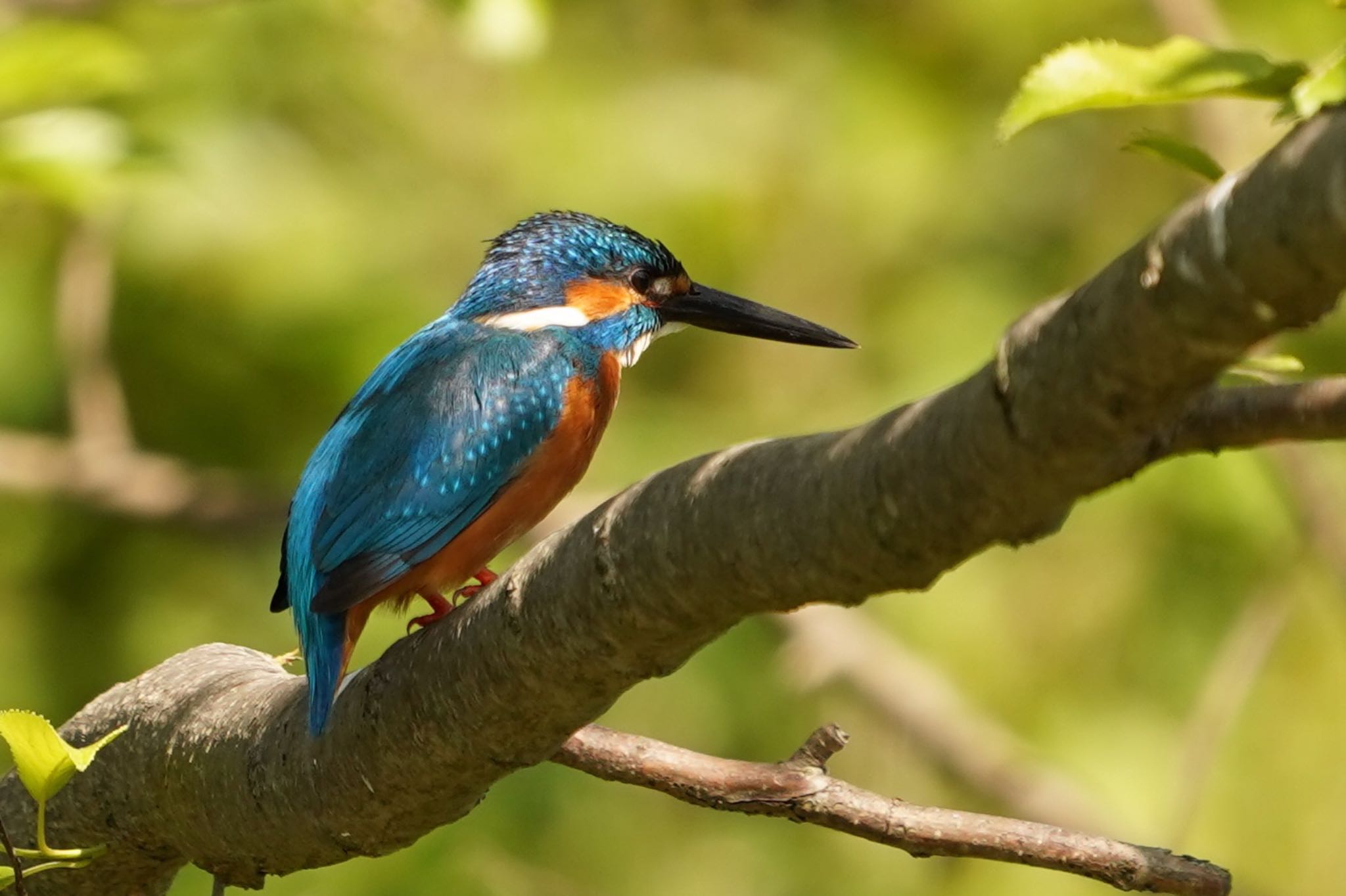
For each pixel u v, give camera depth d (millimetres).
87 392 12008
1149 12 11039
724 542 4293
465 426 7262
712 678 13117
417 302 12617
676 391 13922
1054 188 13859
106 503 12094
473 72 14102
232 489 12305
